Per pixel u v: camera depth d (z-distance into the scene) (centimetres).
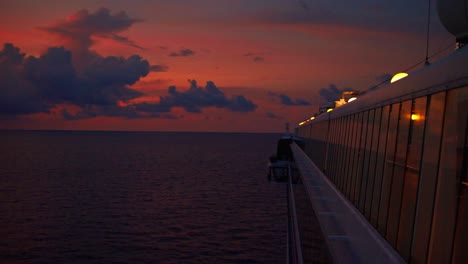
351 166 1814
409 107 916
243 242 5075
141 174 11462
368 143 1427
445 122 693
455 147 650
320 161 3506
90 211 6688
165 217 6309
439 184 706
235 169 12950
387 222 1051
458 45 860
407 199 887
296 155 4253
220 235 5359
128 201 7544
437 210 706
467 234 593
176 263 4297
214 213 6619
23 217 6231
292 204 3909
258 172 12169
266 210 6894
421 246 768
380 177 1181
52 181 9938
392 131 1074
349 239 999
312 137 4669
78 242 4984
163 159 16738
